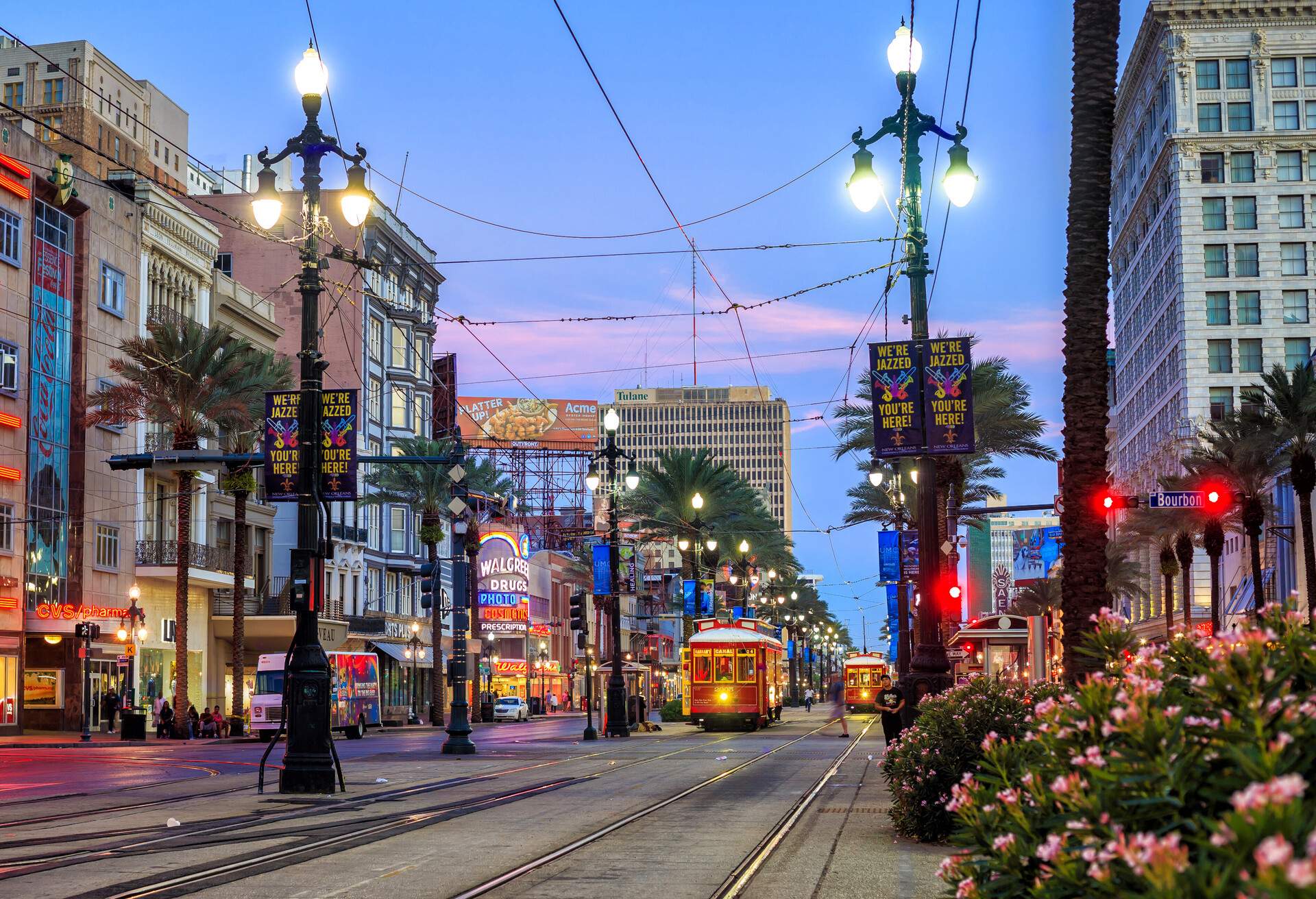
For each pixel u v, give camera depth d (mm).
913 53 21891
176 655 52531
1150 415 110000
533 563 104750
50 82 116000
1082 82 16750
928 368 20797
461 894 11047
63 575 53469
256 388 52906
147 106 127375
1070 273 16656
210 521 64188
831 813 18156
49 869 12406
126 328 58312
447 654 95938
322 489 22062
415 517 90375
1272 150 97938
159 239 61219
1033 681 15852
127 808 19109
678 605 128250
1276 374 53031
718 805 19484
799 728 59219
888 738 20891
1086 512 16141
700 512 69688
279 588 77000
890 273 31125
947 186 21375
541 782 24297
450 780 24719
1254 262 97500
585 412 152125
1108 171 16688
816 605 151750
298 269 82938
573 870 12625
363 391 83500
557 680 109625
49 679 52562
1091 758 4527
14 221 50719
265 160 22031
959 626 59594
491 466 78625
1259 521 56969
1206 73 99375
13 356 50656
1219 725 4371
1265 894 2998
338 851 13938
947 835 14484
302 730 21625
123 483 57531
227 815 17953
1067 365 16609
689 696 56469
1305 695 4523
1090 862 4090
